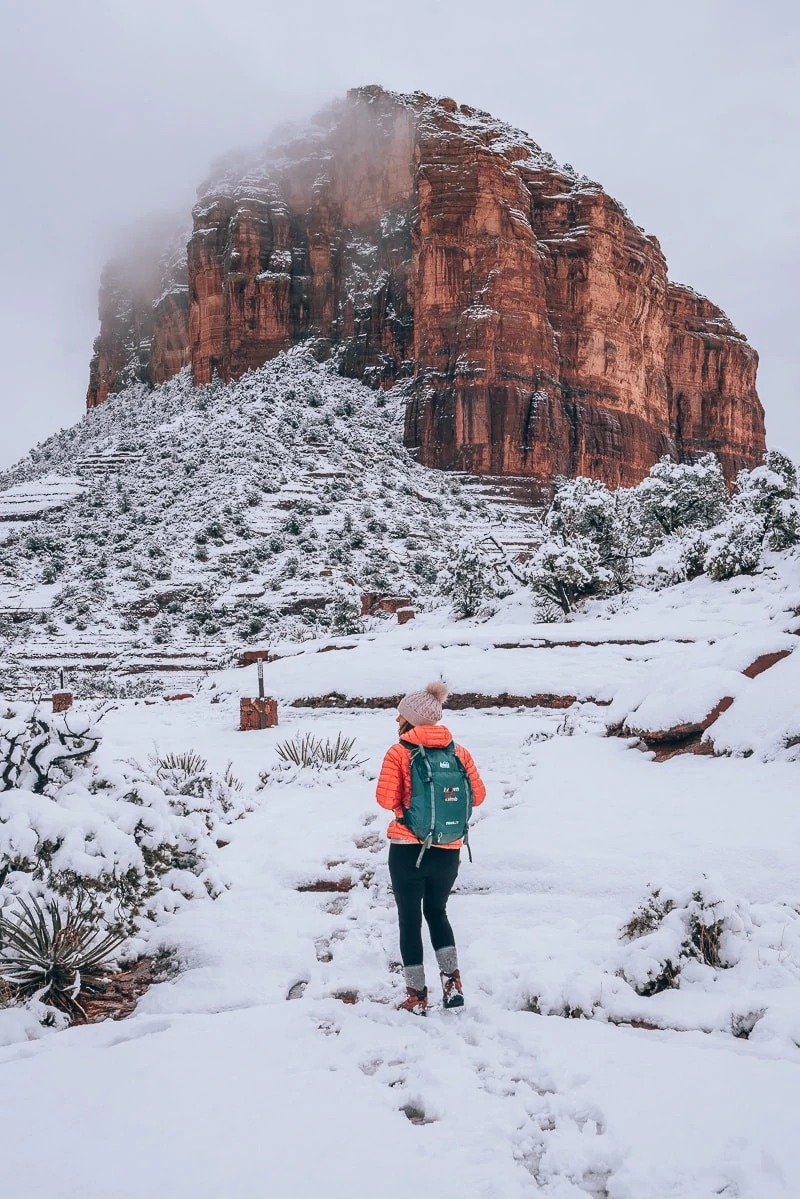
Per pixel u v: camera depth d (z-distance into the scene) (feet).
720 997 13.38
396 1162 9.21
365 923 18.28
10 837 17.88
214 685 74.69
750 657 32.60
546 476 245.65
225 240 346.74
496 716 50.47
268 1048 12.26
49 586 179.01
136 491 229.25
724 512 115.34
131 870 18.80
